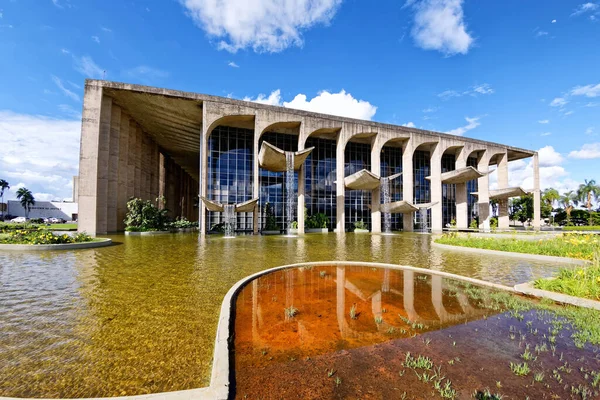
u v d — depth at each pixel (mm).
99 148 20500
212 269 7996
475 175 29219
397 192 32906
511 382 2711
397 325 4168
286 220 26125
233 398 2438
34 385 2584
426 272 7762
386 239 18969
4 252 10773
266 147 19422
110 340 3508
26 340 3494
